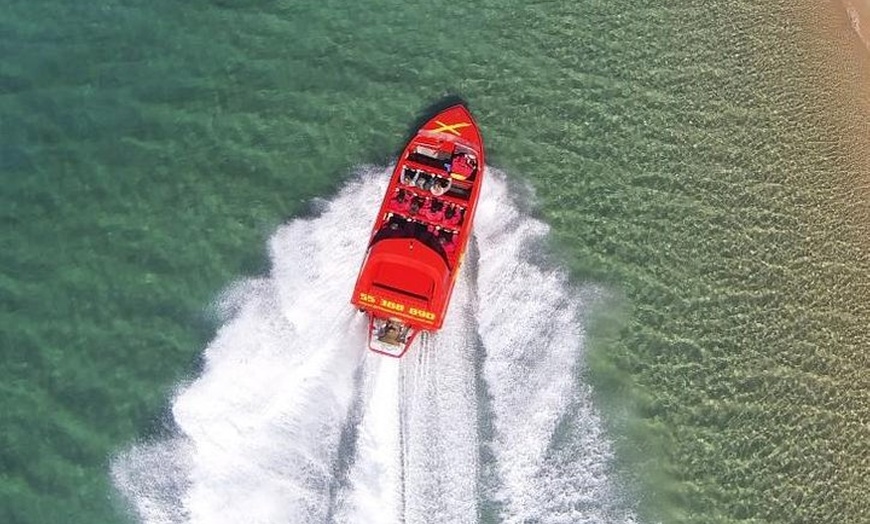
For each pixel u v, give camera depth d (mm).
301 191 18578
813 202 19422
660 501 16562
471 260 17984
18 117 18781
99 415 16422
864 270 19016
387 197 17406
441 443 16312
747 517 16641
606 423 17016
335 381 16516
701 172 19422
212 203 18297
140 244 17812
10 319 17000
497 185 18875
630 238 18656
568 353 17484
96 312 17188
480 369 16984
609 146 19500
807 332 18219
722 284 18422
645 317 18000
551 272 18172
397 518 15781
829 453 17297
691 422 17203
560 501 16312
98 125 18812
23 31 19562
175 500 15805
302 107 19359
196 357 16922
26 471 15984
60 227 17828
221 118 19094
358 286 16344
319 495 15797
